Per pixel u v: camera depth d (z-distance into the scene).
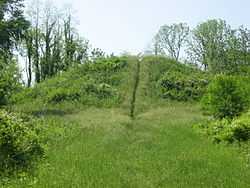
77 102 38.81
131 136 22.84
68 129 25.41
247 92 27.70
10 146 15.48
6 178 13.25
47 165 15.30
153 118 31.12
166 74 49.00
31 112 34.25
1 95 28.20
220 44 72.81
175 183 13.45
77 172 14.38
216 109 27.64
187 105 40.38
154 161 16.53
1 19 38.41
